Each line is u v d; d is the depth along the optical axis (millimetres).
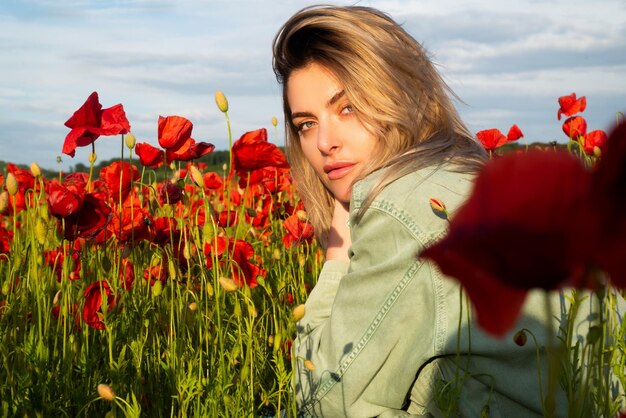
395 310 1972
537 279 468
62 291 2389
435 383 1901
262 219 4020
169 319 2623
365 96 2424
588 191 460
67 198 2424
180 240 2541
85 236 2541
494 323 461
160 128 2967
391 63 2465
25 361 2189
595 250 460
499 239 454
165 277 2738
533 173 462
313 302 2389
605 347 1805
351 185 2506
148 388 2369
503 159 476
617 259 458
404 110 2439
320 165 2641
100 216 2523
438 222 1958
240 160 3234
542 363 1800
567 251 459
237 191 4258
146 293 2732
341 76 2432
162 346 2561
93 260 2873
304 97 2510
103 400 2146
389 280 1989
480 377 1826
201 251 2506
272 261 3570
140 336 2377
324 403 2104
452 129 2568
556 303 1819
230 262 2344
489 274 461
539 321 1802
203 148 3074
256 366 2395
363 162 2480
